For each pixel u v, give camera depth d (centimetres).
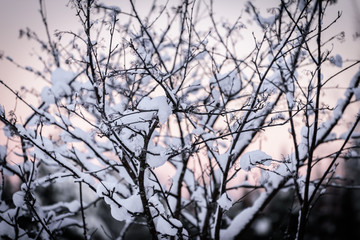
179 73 348
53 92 324
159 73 258
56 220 362
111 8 282
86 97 321
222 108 278
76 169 270
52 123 285
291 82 311
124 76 258
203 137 302
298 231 288
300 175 331
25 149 349
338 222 1406
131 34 315
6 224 307
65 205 388
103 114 238
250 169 264
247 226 360
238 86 340
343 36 276
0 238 299
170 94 239
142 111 222
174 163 407
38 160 353
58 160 266
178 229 256
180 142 352
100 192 243
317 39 263
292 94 307
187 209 448
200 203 381
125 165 269
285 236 331
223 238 353
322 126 316
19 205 289
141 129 234
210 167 322
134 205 245
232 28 337
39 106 360
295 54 303
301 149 339
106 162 319
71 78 342
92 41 244
